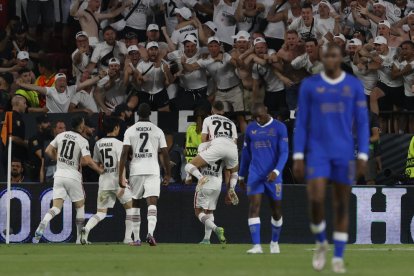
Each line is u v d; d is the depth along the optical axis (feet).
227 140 183.83
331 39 230.27
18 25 261.85
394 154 205.87
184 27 244.01
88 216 197.67
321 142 99.45
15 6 264.31
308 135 100.99
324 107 99.60
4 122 195.11
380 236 197.67
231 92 230.68
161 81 234.17
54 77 240.73
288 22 239.50
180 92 233.96
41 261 128.26
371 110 226.38
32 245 182.50
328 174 98.73
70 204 197.47
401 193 198.08
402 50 225.56
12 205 197.16
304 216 196.24
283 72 227.20
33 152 204.85
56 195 183.32
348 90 99.71
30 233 197.26
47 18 263.49
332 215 195.52
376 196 197.67
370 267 114.83
